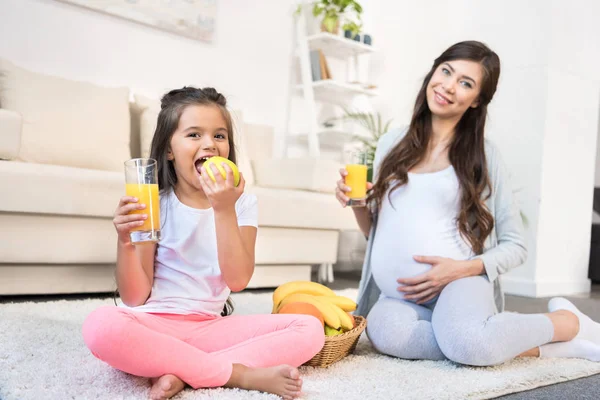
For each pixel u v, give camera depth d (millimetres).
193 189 1342
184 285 1276
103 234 2250
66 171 2164
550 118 3295
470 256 1651
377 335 1525
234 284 1241
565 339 1558
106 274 2342
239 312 2018
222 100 1380
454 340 1383
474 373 1337
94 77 3016
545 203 3309
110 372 1204
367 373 1308
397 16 4281
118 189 2250
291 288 1598
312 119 3750
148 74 3225
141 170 1140
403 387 1195
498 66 1660
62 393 1056
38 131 2455
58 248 2152
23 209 2041
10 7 2732
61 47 2895
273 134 3557
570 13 3395
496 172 1723
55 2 2865
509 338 1384
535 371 1386
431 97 1671
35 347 1385
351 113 4148
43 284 2186
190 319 1250
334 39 3807
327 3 3789
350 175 1637
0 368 1203
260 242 2709
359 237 4180
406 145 1738
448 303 1454
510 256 1636
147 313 1215
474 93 1631
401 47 4234
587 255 3666
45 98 2525
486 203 1703
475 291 1488
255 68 3723
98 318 1055
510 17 3484
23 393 1044
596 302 3068
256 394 1075
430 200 1645
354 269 4137
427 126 1748
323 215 2910
